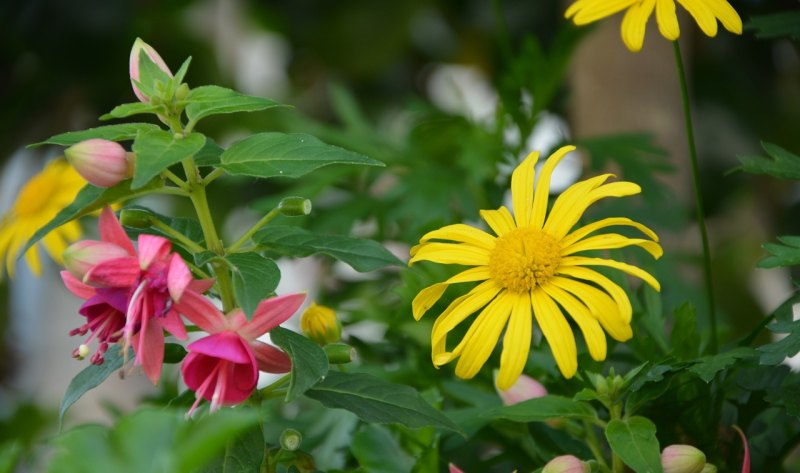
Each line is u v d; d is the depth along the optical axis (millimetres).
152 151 787
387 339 974
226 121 1429
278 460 843
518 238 836
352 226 1030
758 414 887
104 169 803
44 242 1094
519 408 846
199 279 833
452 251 849
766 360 819
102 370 830
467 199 1016
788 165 871
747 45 1434
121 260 800
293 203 830
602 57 1150
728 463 882
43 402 1376
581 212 842
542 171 857
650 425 827
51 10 1528
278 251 833
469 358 828
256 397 830
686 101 903
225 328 805
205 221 825
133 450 730
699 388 870
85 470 730
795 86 1502
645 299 901
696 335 879
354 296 1047
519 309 829
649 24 1138
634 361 903
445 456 913
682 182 1149
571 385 881
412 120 1082
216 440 733
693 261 1061
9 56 1539
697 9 857
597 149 1039
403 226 1061
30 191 1107
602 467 847
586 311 821
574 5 876
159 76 818
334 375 836
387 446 884
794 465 999
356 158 808
